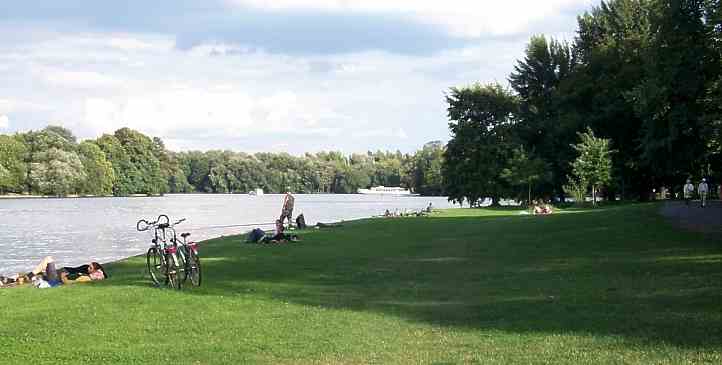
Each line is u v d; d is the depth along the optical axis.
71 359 9.80
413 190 188.62
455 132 78.12
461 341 10.35
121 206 106.00
